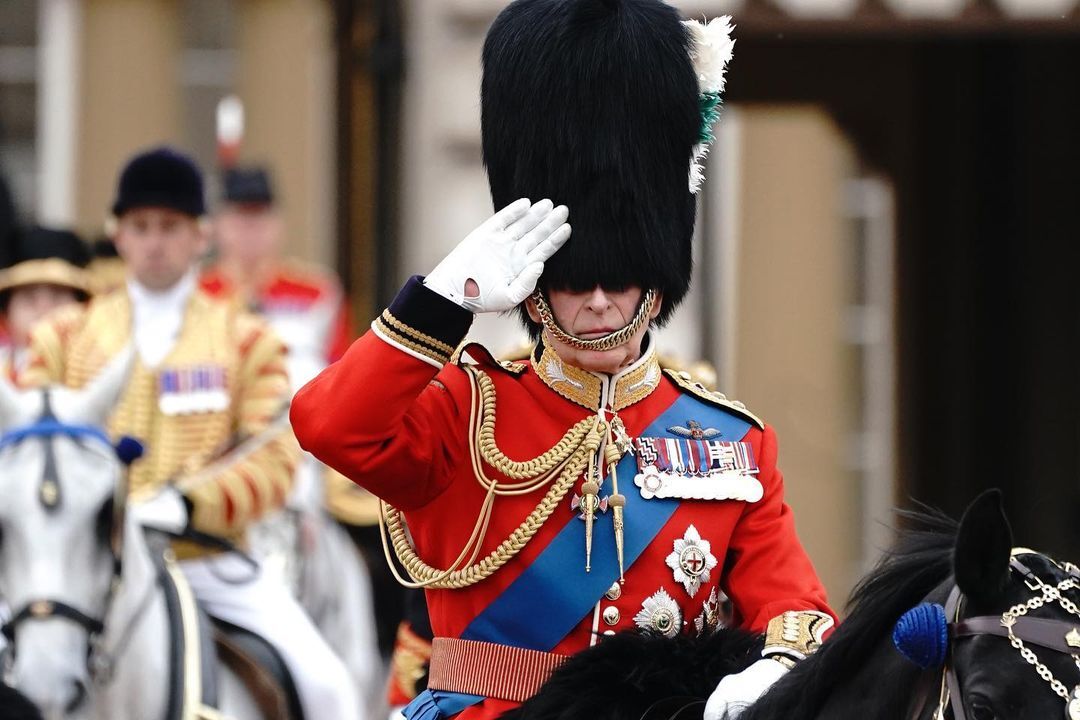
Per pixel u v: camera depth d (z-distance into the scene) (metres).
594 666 13.34
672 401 14.45
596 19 14.48
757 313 41.38
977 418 44.16
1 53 45.97
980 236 43.75
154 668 20.05
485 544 13.91
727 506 14.11
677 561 13.86
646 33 14.48
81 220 46.06
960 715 11.56
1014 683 11.35
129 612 19.91
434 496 13.95
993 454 44.41
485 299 13.35
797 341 41.84
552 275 14.20
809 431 42.34
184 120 45.84
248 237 39.41
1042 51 43.47
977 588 11.69
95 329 23.31
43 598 18.89
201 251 23.88
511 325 30.36
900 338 43.22
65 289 30.86
